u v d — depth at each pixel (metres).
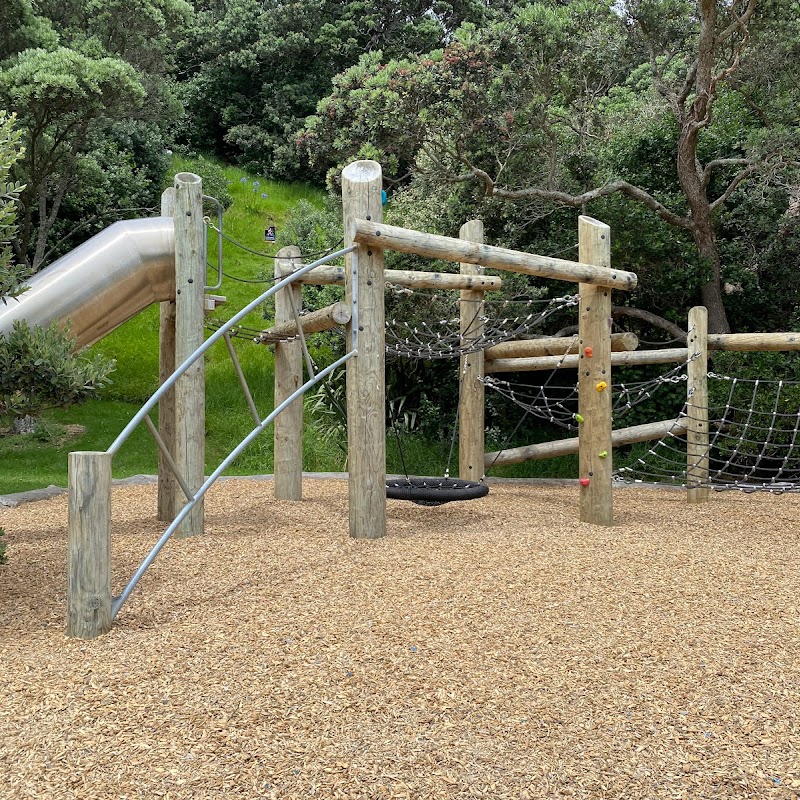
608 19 11.27
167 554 5.20
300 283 7.48
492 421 13.06
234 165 29.53
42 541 5.86
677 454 11.48
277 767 2.47
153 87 17.39
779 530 6.28
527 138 12.04
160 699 2.94
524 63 11.23
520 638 3.55
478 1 33.12
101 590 3.69
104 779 2.41
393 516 6.78
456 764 2.50
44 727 2.73
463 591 4.24
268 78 30.73
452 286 7.58
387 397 12.46
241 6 31.09
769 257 12.38
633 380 12.15
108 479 3.74
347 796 2.33
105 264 5.89
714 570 4.77
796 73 10.81
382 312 5.66
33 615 3.99
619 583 4.44
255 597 4.20
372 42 31.62
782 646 3.50
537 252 12.22
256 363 15.41
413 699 2.94
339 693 2.99
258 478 9.90
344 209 5.55
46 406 4.28
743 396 9.71
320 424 12.39
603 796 2.34
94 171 15.88
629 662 3.29
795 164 10.45
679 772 2.46
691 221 11.62
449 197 12.83
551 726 2.74
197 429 5.87
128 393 14.55
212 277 18.62
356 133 10.66
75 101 13.11
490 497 8.22
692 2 11.39
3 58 14.62
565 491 8.96
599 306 6.31
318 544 5.45
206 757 2.53
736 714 2.84
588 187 13.20
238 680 3.11
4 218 4.15
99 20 16.89
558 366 8.14
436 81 10.68
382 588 4.31
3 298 4.19
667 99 12.05
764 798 2.33
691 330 7.95
